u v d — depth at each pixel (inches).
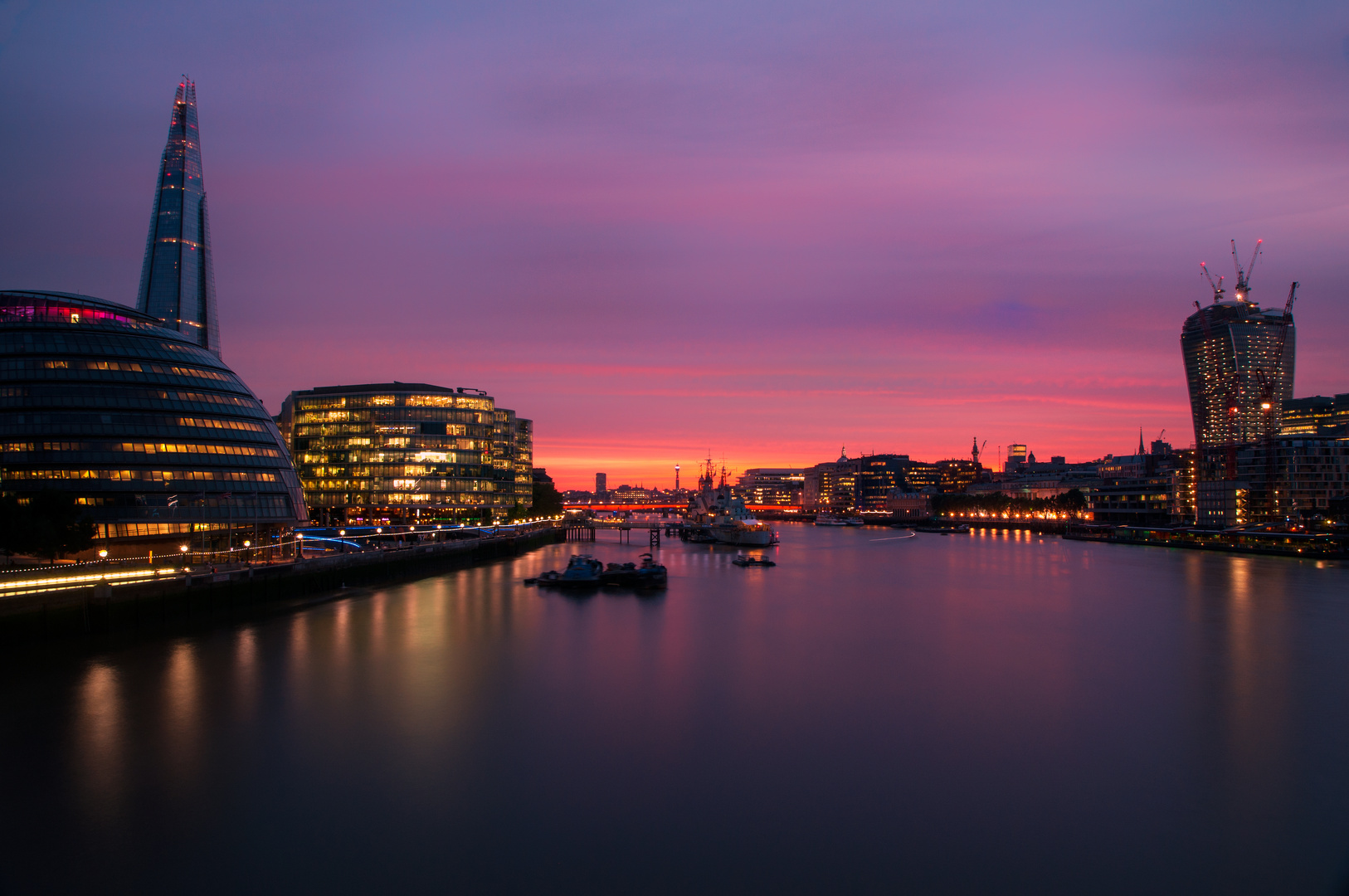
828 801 1855.3
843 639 3722.9
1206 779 2009.1
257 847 1615.4
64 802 1796.3
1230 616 4537.4
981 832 1717.5
